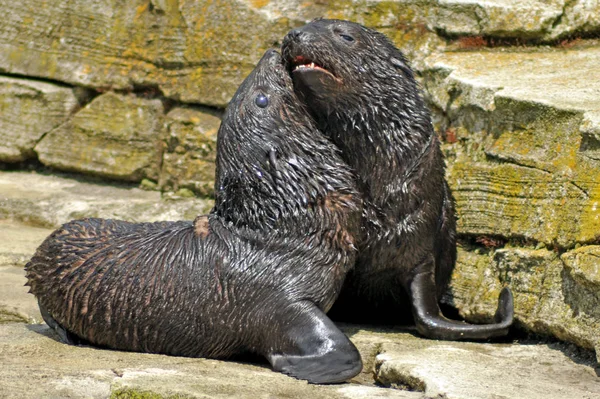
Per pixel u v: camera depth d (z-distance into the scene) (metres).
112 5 48.22
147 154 47.19
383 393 24.62
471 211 34.03
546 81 35.19
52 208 45.00
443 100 37.59
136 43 47.53
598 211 28.86
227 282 28.20
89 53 48.78
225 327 28.16
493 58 38.97
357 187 30.50
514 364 27.19
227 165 29.88
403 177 30.52
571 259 28.55
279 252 28.34
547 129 31.80
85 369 26.67
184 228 29.78
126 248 29.48
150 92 47.47
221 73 44.88
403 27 41.28
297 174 29.03
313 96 29.58
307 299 27.89
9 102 50.09
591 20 39.56
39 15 49.88
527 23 39.66
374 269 31.27
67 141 49.09
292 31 29.89
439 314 30.98
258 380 25.61
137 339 28.98
